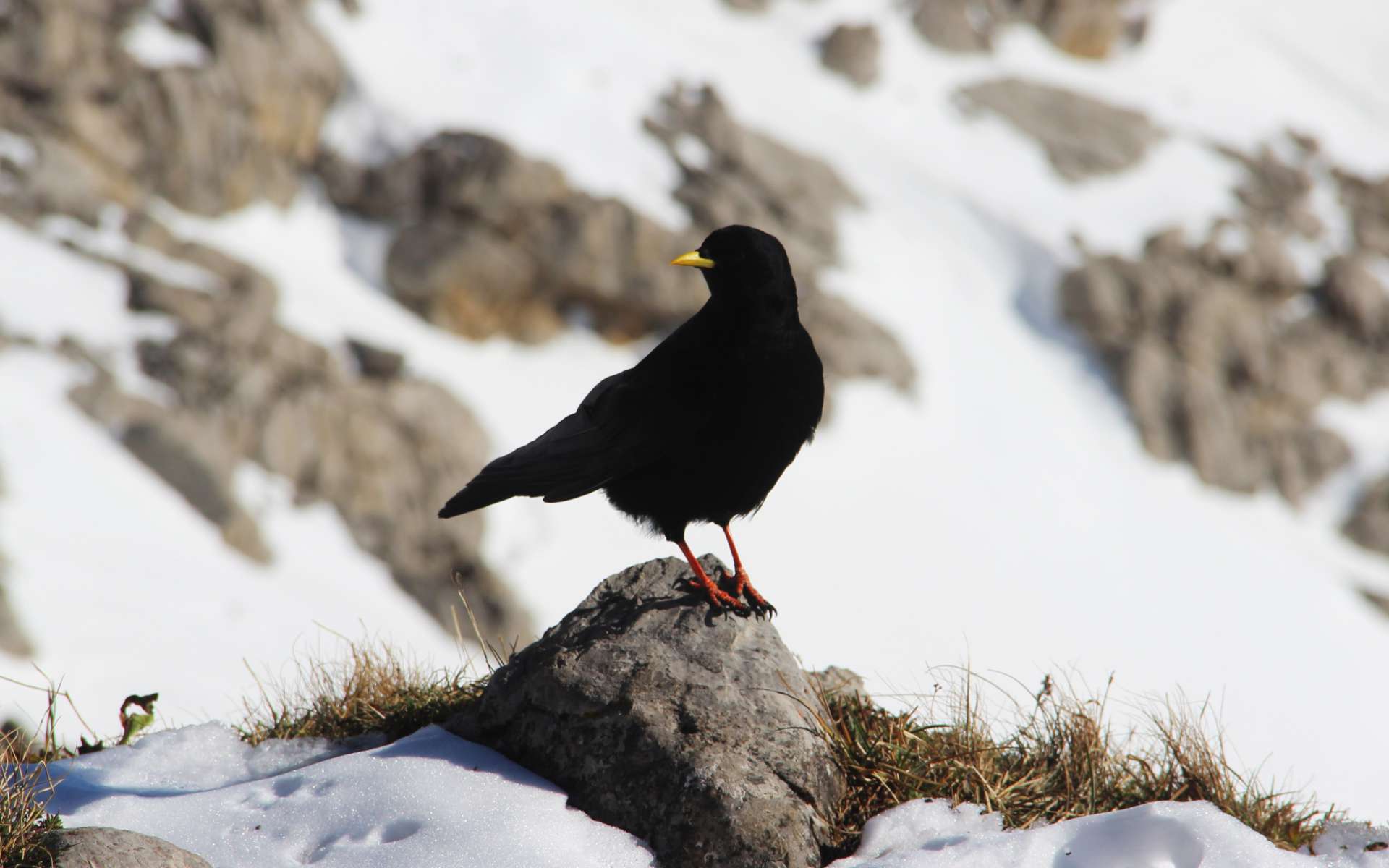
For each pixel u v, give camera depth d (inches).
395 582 818.8
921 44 1439.5
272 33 1039.6
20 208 887.1
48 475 716.0
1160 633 982.4
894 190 1263.5
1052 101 1416.1
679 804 169.2
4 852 147.9
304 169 1065.5
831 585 939.3
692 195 1104.8
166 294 858.8
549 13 1262.3
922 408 1111.6
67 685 585.0
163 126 967.6
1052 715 210.7
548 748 182.1
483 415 957.2
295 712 231.0
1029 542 1037.8
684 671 186.1
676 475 195.3
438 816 167.0
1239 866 159.9
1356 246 1311.5
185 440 778.8
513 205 1026.1
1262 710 920.3
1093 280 1205.7
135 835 155.3
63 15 944.3
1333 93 1587.1
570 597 864.9
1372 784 866.1
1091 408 1164.5
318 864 160.2
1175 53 1555.1
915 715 206.2
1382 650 1017.5
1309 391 1198.9
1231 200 1328.7
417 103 1099.3
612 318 1058.7
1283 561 1084.5
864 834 178.5
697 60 1293.1
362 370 914.1
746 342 187.9
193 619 671.1
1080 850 166.2
